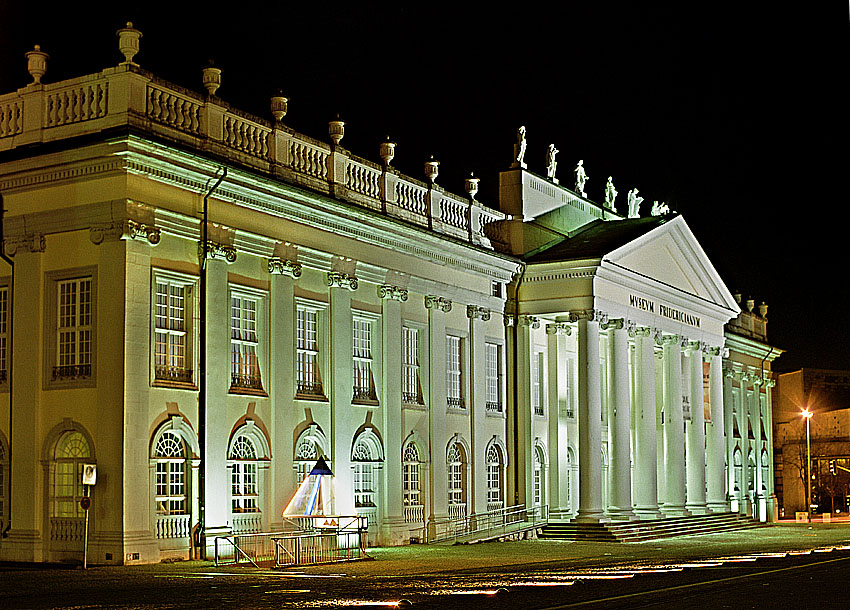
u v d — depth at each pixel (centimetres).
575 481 4956
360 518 3197
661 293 5138
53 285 2977
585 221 5238
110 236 2880
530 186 4734
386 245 3866
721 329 5934
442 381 4166
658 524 4738
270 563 2930
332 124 3681
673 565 2952
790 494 9462
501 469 4500
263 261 3334
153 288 2956
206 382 3073
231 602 1934
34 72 3048
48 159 2966
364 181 3812
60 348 2967
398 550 3584
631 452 5144
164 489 2961
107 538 2802
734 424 6875
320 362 3547
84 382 2892
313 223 3519
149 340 2922
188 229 3073
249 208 3266
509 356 4594
